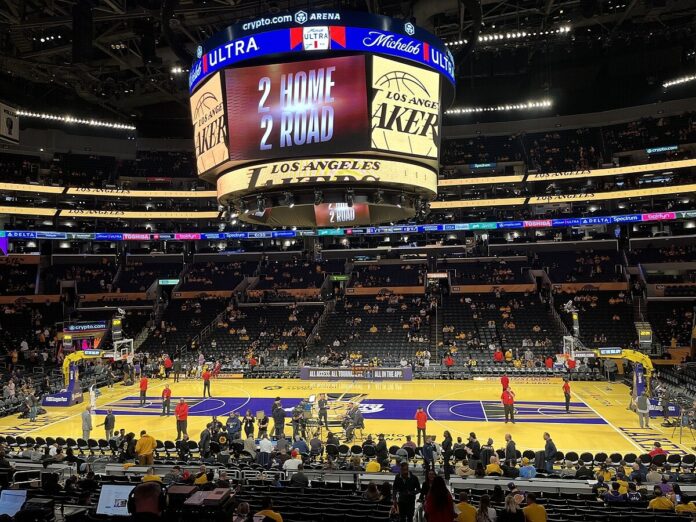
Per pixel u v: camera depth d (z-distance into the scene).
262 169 13.69
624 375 36.56
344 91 13.30
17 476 12.38
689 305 43.12
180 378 39.19
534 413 25.66
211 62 14.09
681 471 16.75
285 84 13.49
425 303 47.72
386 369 36.81
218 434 18.84
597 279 48.47
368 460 17.14
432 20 35.72
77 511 9.44
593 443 20.17
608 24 40.44
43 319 48.97
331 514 9.56
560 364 35.22
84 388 33.75
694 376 29.23
